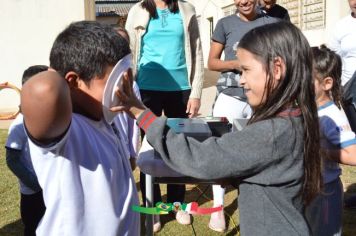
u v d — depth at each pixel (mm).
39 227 1302
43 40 8141
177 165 1456
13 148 2148
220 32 3334
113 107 1335
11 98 8125
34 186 2207
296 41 1444
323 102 2225
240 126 1890
